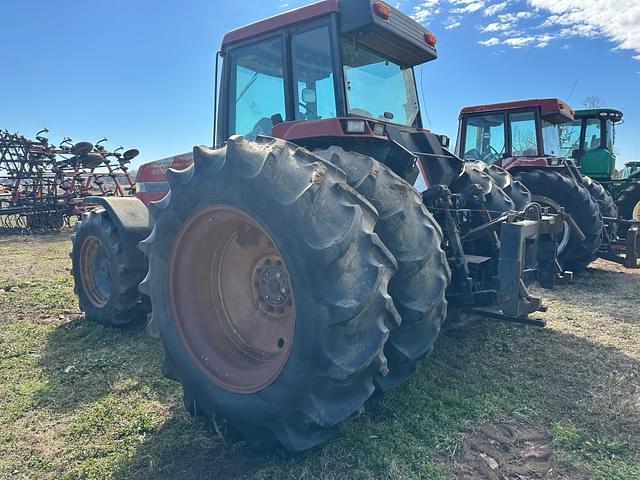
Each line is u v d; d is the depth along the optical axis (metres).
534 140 8.35
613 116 10.48
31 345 4.17
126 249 4.36
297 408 2.22
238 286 2.82
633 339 4.24
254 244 2.73
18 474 2.40
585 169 10.54
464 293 3.24
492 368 3.58
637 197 8.79
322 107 3.42
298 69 3.52
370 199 2.57
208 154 2.64
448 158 3.91
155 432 2.76
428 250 2.57
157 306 2.84
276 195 2.27
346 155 2.79
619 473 2.35
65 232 13.81
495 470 2.38
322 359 2.10
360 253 2.16
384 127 3.21
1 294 5.86
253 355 2.68
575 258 6.91
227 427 2.64
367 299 2.08
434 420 2.80
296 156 2.45
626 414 2.90
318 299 2.10
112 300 4.46
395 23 3.50
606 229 7.52
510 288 2.84
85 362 3.78
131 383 3.40
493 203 4.00
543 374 3.49
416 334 2.57
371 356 2.10
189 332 2.74
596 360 3.75
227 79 4.04
